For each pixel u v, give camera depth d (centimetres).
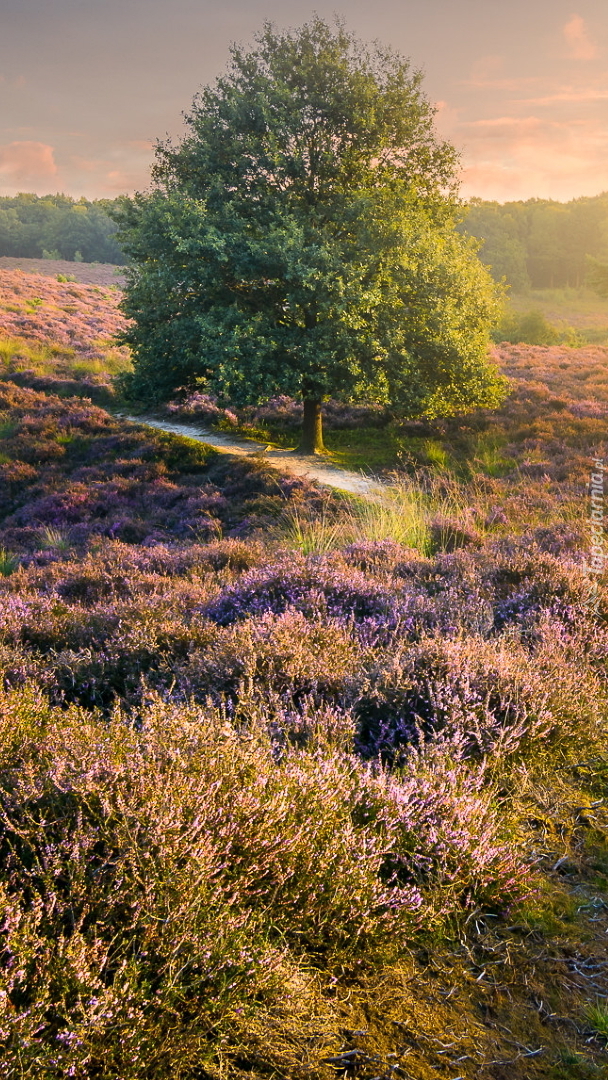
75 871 225
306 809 287
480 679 446
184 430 2619
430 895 280
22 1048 174
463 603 655
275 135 1906
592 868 326
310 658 474
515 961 266
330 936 254
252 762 302
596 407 2333
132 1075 186
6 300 5416
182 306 2000
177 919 217
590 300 16450
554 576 715
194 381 2186
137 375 2200
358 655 510
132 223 2089
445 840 298
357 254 1875
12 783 273
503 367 3291
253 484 1780
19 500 1952
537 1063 222
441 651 467
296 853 265
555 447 1991
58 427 2539
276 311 1989
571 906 299
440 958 265
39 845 245
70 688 491
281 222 1870
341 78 1917
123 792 259
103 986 194
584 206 19850
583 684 482
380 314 1906
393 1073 210
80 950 196
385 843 296
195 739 308
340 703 438
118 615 626
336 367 1898
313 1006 231
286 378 1850
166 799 251
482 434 2206
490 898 293
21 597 746
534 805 374
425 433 2319
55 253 16562
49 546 1476
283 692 445
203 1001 212
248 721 384
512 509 1429
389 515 1230
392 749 401
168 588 791
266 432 2527
